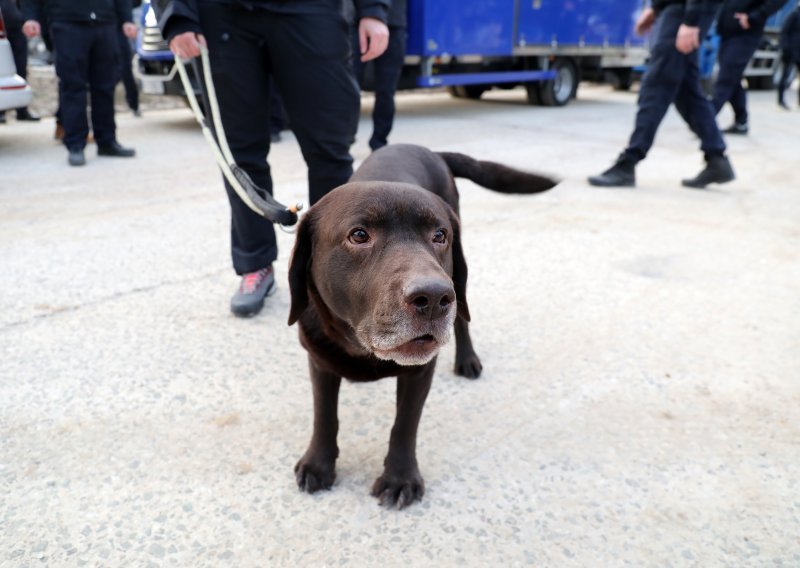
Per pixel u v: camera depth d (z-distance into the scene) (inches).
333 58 115.3
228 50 114.3
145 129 355.9
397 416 81.4
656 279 151.9
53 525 75.0
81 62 251.3
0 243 166.2
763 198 223.1
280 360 113.7
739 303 138.7
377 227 66.9
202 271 152.0
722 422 97.7
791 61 492.4
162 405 99.4
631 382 108.6
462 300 82.5
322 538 74.1
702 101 225.5
